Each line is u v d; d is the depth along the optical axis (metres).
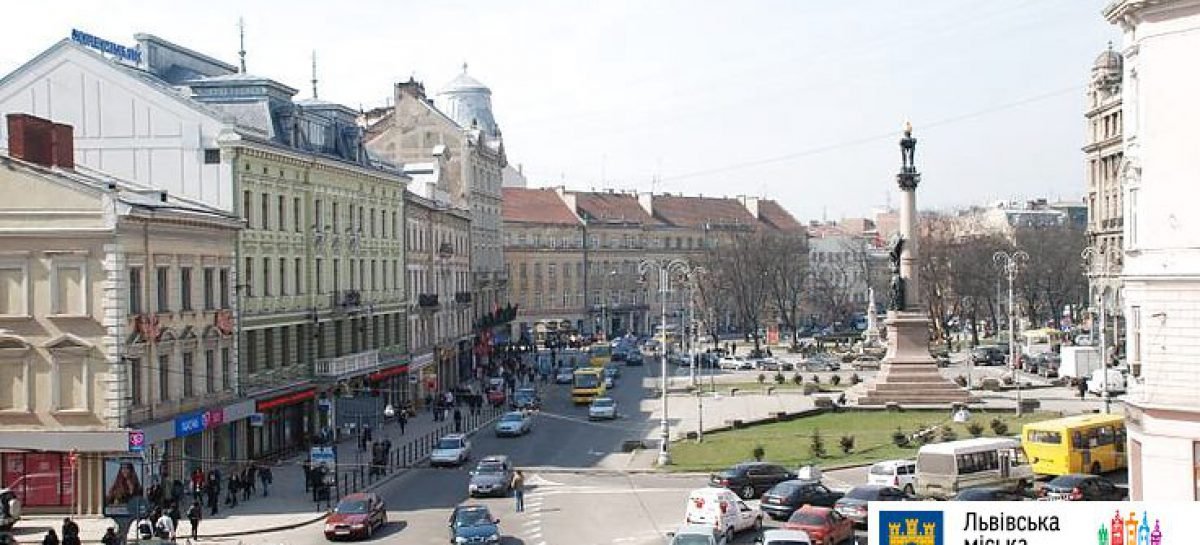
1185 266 36.78
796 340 155.62
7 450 51.75
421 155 124.88
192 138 64.00
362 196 84.31
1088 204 125.31
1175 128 37.00
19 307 52.00
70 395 51.91
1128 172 39.66
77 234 51.62
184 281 58.38
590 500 54.69
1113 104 116.44
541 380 118.62
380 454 63.47
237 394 63.12
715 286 151.25
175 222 56.59
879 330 142.50
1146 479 38.19
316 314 74.38
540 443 75.75
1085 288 151.00
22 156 53.69
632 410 92.38
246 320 64.69
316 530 49.22
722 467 63.41
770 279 147.25
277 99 72.88
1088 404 83.94
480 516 44.31
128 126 64.50
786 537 37.31
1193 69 36.59
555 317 176.00
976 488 48.16
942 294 146.12
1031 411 79.62
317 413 73.81
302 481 61.62
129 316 52.50
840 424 76.00
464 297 116.00
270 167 68.56
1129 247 39.22
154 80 68.94
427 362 100.00
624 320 186.38
